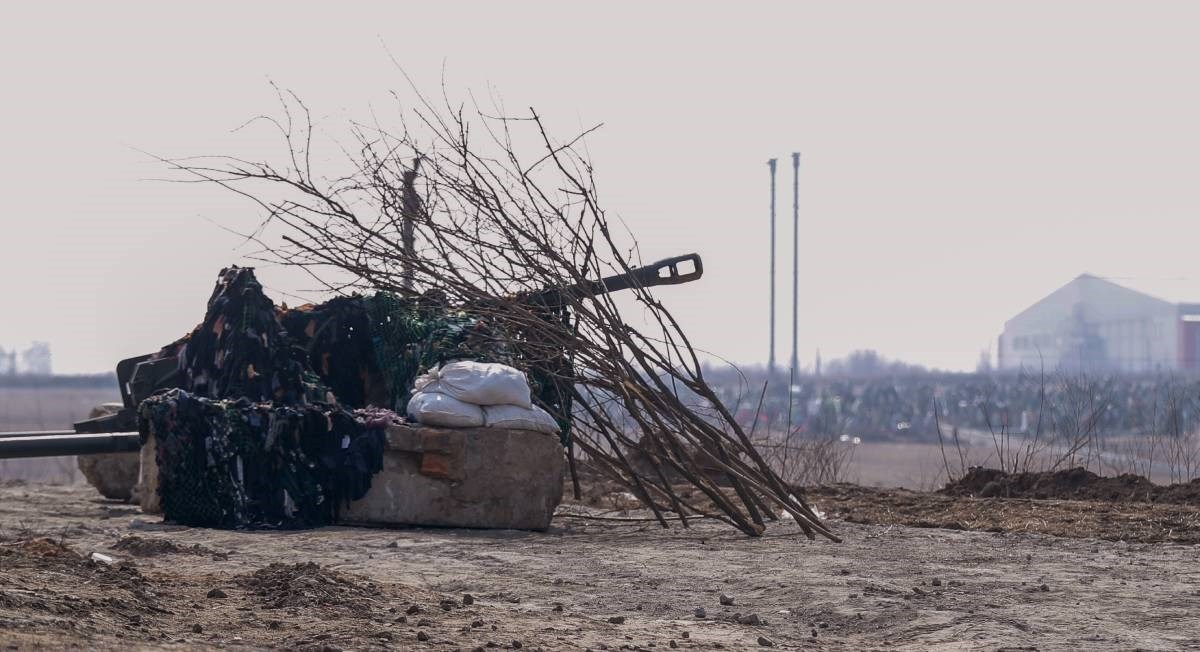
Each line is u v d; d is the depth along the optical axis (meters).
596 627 7.34
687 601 8.35
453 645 6.47
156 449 12.80
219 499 12.52
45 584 7.07
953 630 7.34
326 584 7.71
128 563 8.26
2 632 5.79
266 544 11.05
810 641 7.21
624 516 13.68
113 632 6.14
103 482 15.72
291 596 7.40
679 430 12.68
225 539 11.41
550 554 10.50
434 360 13.63
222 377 13.54
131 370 15.21
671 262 13.62
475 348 13.70
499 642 6.62
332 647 6.18
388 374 13.92
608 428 13.83
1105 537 11.48
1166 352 141.38
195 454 12.59
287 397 13.31
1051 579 9.08
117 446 13.50
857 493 15.11
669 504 14.51
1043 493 15.07
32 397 106.88
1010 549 10.79
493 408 12.77
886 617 7.73
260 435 12.59
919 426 53.16
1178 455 18.00
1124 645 6.93
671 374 12.85
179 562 9.55
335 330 14.12
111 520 13.16
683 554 10.53
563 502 14.95
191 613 6.91
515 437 12.62
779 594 8.52
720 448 12.68
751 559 10.22
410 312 13.93
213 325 13.73
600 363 12.68
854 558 10.25
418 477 12.59
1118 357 146.88
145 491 13.47
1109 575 9.30
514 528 12.58
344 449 12.62
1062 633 7.25
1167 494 14.20
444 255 13.29
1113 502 13.99
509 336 13.53
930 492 15.90
